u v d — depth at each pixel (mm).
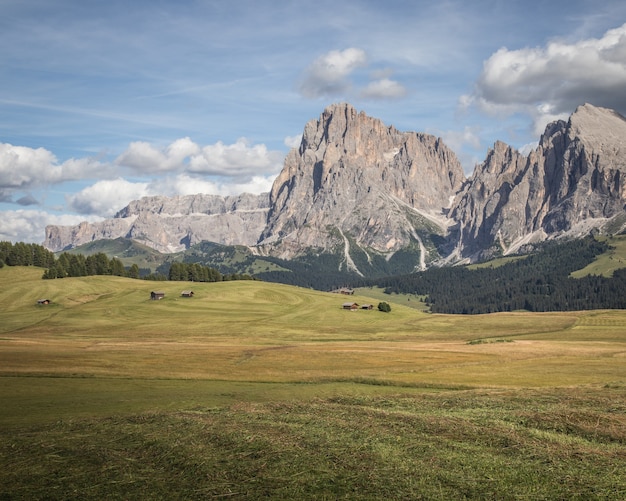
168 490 29250
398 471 31328
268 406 52094
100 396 61719
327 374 80188
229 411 49281
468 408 50438
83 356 99125
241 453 35094
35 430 42719
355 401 55250
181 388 68688
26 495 28844
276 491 28609
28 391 64500
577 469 31609
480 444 37000
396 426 41938
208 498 28094
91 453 35812
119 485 30078
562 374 80500
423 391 65938
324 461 33281
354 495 27938
